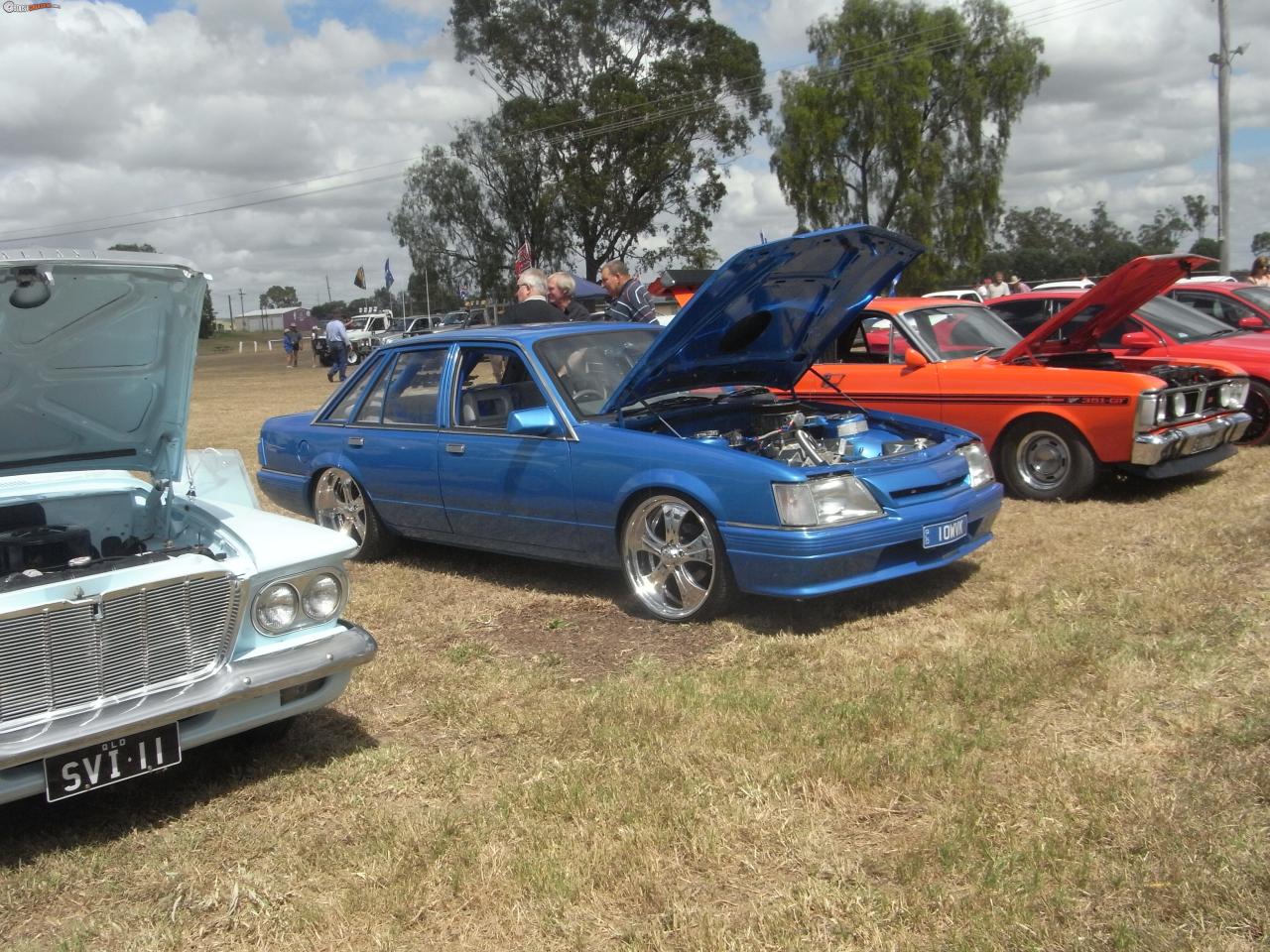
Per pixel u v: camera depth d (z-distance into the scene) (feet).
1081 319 26.94
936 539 16.69
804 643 15.57
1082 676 13.32
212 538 12.73
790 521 15.55
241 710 11.60
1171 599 15.98
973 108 144.36
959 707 12.82
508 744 12.96
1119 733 11.80
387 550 22.35
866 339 27.71
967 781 10.84
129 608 10.71
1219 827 9.55
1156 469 23.68
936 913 8.80
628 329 20.71
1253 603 15.49
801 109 143.02
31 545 12.64
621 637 16.75
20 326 11.50
